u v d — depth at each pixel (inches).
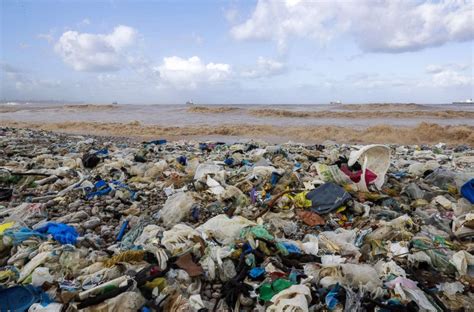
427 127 916.0
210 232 191.6
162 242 177.2
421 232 207.9
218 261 159.9
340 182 290.0
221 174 322.0
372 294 140.0
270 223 222.2
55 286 140.6
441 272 166.2
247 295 143.1
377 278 148.9
